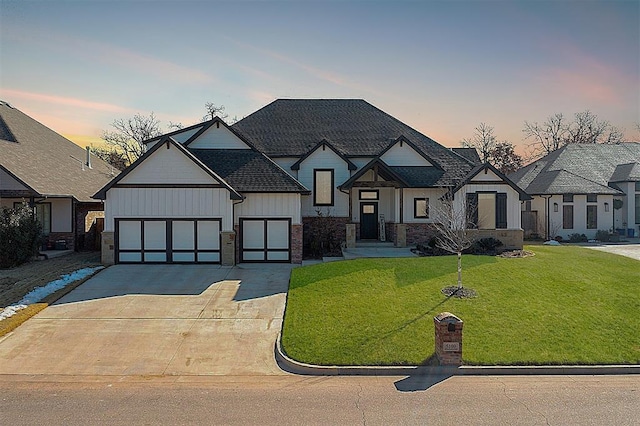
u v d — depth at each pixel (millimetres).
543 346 10242
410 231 23719
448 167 25172
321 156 24469
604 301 13227
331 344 10391
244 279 16688
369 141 26219
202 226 19281
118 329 11695
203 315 12781
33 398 8047
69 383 8750
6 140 24672
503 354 9820
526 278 15352
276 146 25516
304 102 29188
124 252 19203
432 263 17484
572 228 30734
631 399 8008
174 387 8562
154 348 10562
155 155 19156
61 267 18375
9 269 17984
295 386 8641
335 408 7598
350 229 22688
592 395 8188
